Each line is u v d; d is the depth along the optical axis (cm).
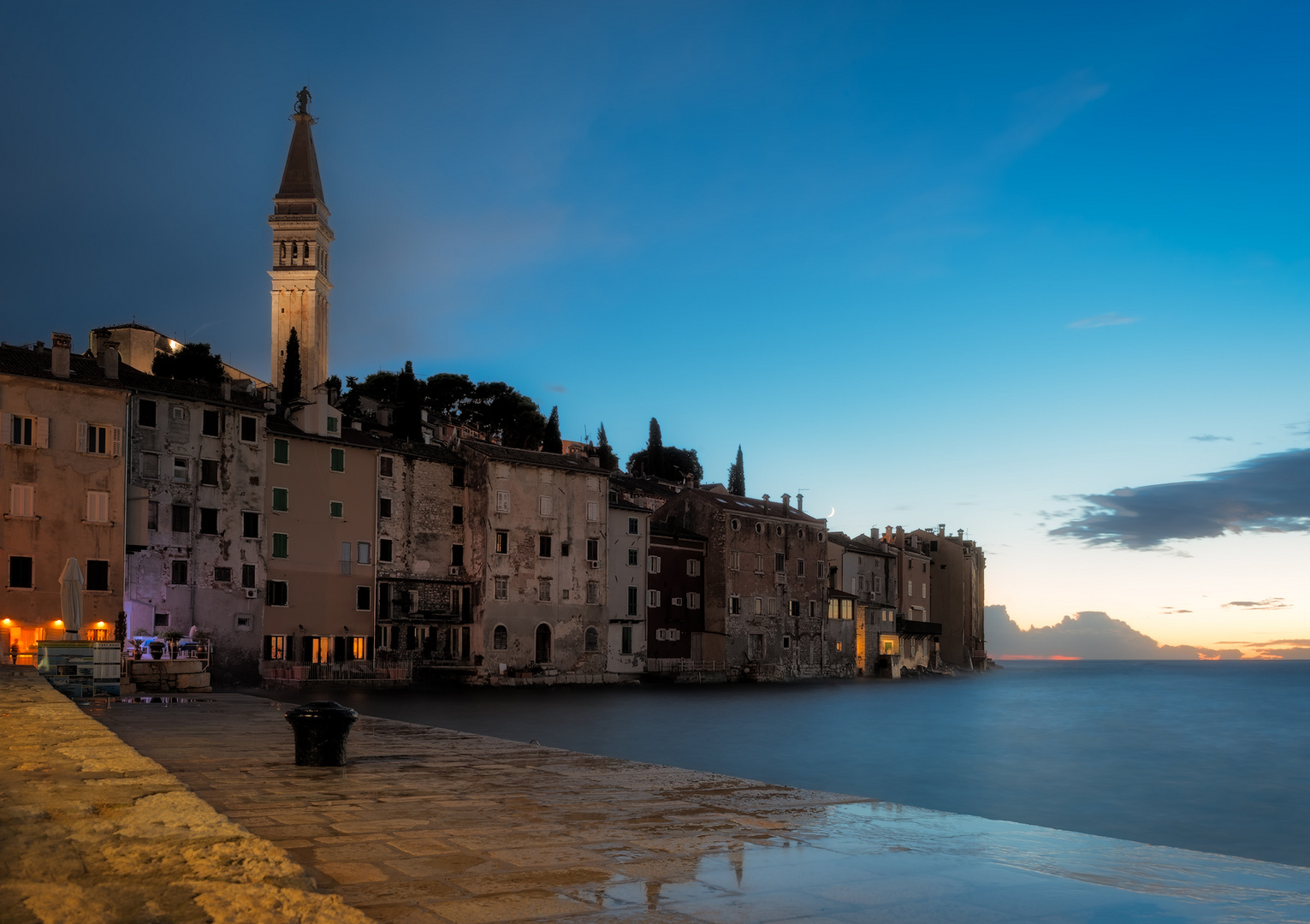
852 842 982
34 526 5259
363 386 12038
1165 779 4053
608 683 8512
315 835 970
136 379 6084
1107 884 838
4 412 5241
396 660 7300
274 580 6619
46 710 1741
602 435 13325
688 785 1384
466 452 8031
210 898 511
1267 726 6775
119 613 4875
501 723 5025
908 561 12950
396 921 663
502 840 953
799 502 11100
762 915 697
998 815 3170
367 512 7231
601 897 739
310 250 15150
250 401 6556
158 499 6012
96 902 493
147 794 824
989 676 15025
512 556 7938
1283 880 886
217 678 6184
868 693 9256
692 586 9656
